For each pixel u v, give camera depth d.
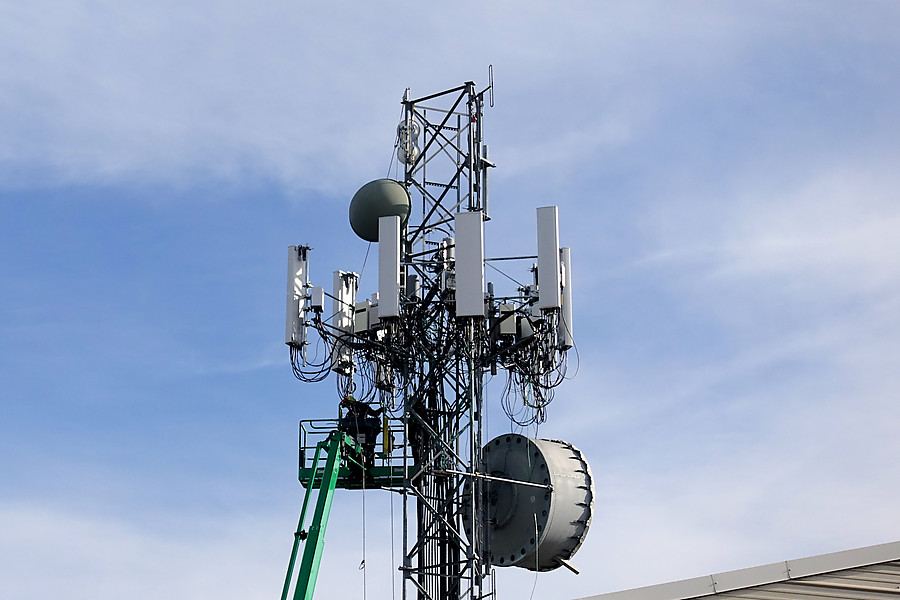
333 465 34.72
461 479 35.44
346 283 36.72
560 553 35.97
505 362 36.91
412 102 38.19
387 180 37.38
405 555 34.69
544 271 34.53
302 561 32.84
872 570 25.31
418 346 35.91
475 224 33.81
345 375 37.53
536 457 35.97
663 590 24.50
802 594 24.08
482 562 34.75
